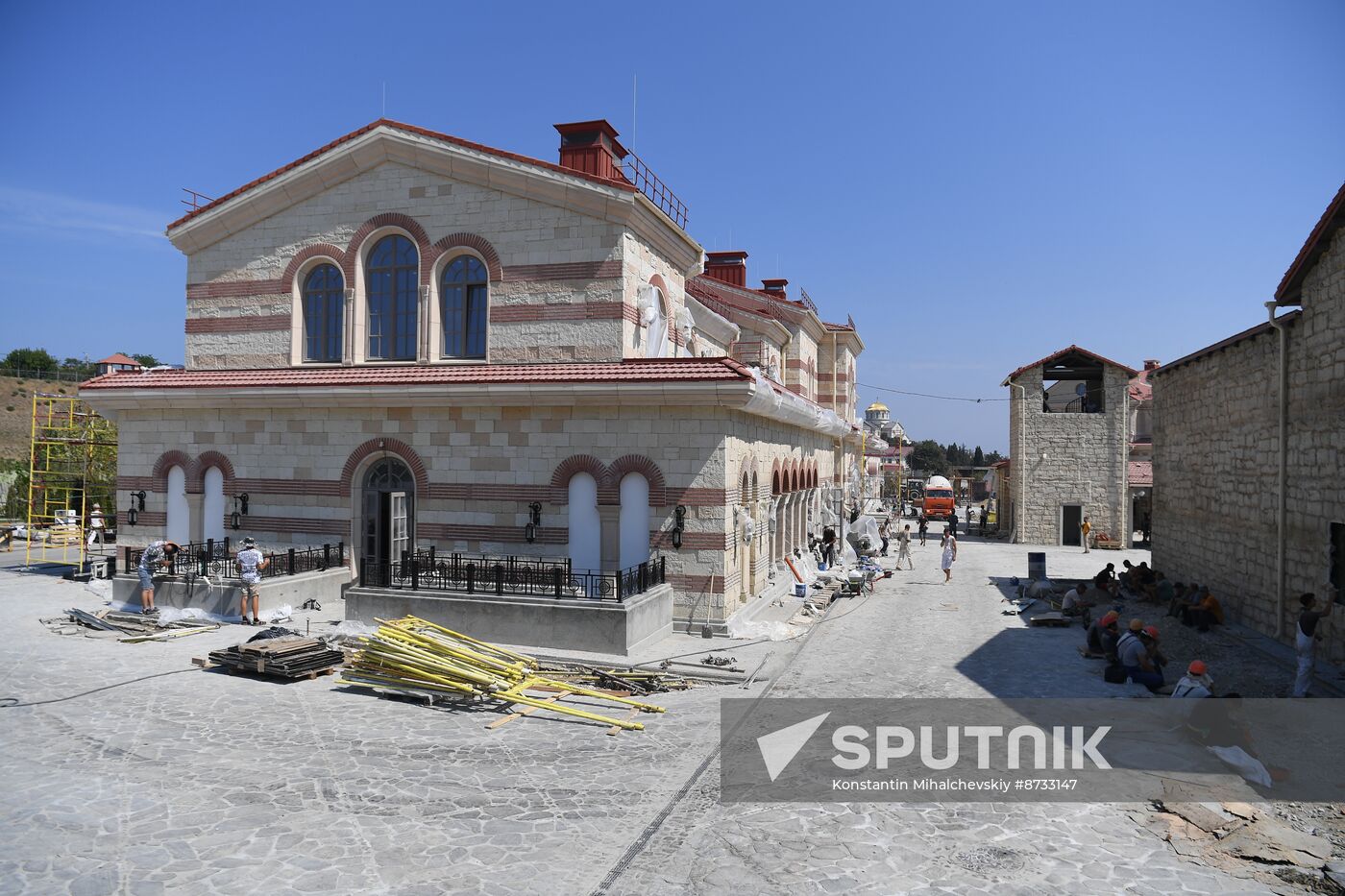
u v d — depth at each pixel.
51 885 7.46
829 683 14.89
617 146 24.02
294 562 19.70
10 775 10.05
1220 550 21.38
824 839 8.66
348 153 21.31
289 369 21.66
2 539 35.84
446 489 19.84
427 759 10.81
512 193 20.52
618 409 18.75
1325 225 15.45
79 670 14.68
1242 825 8.95
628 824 8.99
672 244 22.88
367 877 7.75
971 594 26.27
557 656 15.46
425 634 14.30
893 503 79.06
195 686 13.82
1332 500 15.76
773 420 23.80
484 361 20.66
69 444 31.45
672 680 14.70
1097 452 43.34
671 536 18.42
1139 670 14.48
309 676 14.34
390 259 21.66
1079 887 7.66
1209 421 22.16
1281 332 17.56
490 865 8.02
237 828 8.72
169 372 22.61
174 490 22.20
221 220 22.30
